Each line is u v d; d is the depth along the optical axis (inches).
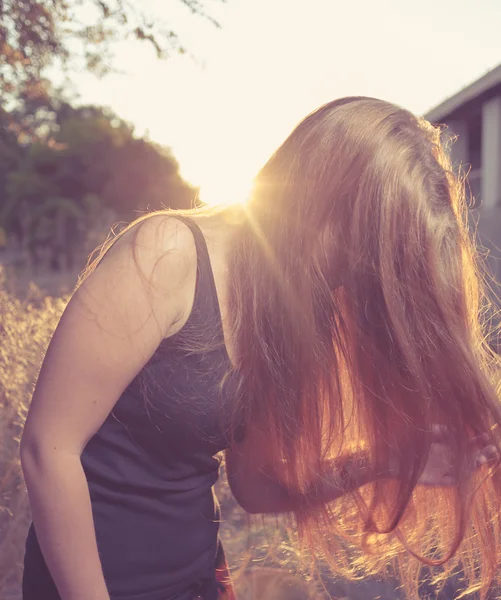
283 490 57.1
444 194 49.8
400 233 47.1
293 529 69.5
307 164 47.6
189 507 48.8
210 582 52.0
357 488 56.7
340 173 47.1
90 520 41.3
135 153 1354.6
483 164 504.7
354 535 63.7
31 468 40.6
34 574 47.4
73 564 40.7
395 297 47.2
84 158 1286.9
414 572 70.6
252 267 47.0
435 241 47.7
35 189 1224.8
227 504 122.5
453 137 54.9
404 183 47.1
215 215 49.2
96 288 41.6
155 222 44.4
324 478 55.0
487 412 50.8
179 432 45.4
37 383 41.6
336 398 51.4
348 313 51.0
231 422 46.3
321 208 47.3
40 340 115.2
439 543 67.3
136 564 47.1
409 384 49.9
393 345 49.2
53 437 40.6
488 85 464.8
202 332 44.4
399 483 56.0
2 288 152.8
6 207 1224.8
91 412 41.4
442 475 56.1
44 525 40.5
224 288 46.7
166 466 46.8
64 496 40.3
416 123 49.6
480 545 61.2
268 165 49.5
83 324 40.9
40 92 193.6
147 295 41.7
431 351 48.5
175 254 43.3
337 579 92.0
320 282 48.0
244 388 46.5
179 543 48.4
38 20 172.4
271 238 47.6
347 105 48.5
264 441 50.7
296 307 47.1
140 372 44.5
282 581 80.6
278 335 47.2
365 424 54.9
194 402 44.8
